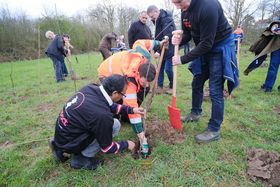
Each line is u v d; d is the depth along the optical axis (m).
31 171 2.66
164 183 2.43
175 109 3.17
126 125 3.65
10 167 2.80
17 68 12.75
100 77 3.29
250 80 6.12
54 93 5.99
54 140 2.63
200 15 2.58
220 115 3.04
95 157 2.82
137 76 2.77
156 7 4.98
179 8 2.75
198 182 2.41
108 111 2.36
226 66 2.81
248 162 2.66
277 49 4.69
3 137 3.57
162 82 5.45
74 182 2.49
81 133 2.41
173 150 2.91
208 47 2.65
